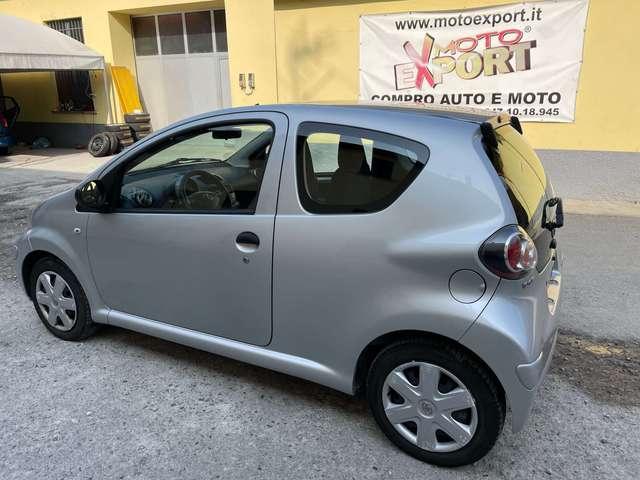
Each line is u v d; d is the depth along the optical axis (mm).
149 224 3061
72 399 3012
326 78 8859
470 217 2248
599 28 7047
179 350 3559
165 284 3094
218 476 2443
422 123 2453
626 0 6832
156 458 2553
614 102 7223
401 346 2439
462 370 2311
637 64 6988
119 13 12859
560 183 7742
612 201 7504
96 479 2422
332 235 2506
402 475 2443
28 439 2680
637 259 5172
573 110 7434
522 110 7730
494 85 7809
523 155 2775
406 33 8133
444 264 2260
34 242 3566
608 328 3797
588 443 2635
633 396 3016
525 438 2676
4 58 10969
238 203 2830
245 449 2617
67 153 13352
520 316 2207
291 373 2785
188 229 2922
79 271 3426
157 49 13141
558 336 3691
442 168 2322
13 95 14977
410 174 2373
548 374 3236
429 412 2436
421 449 2498
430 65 8117
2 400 2996
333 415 2879
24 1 13844
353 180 2500
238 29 9266
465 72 7938
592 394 3035
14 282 4820
